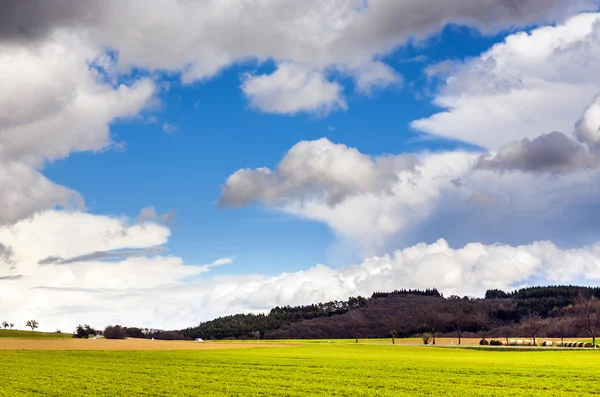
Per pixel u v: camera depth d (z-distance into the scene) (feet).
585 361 227.81
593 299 594.24
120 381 154.20
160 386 143.43
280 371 183.93
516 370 183.83
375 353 305.94
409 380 156.87
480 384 148.05
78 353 276.00
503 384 147.43
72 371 181.16
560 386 142.92
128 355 265.13
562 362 221.66
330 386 143.23
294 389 138.21
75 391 134.10
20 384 145.59
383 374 172.96
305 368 195.11
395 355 281.33
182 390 136.36
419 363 217.56
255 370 187.73
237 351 320.70
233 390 136.67
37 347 329.11
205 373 176.96
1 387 140.26
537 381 153.58
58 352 282.36
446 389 137.59
